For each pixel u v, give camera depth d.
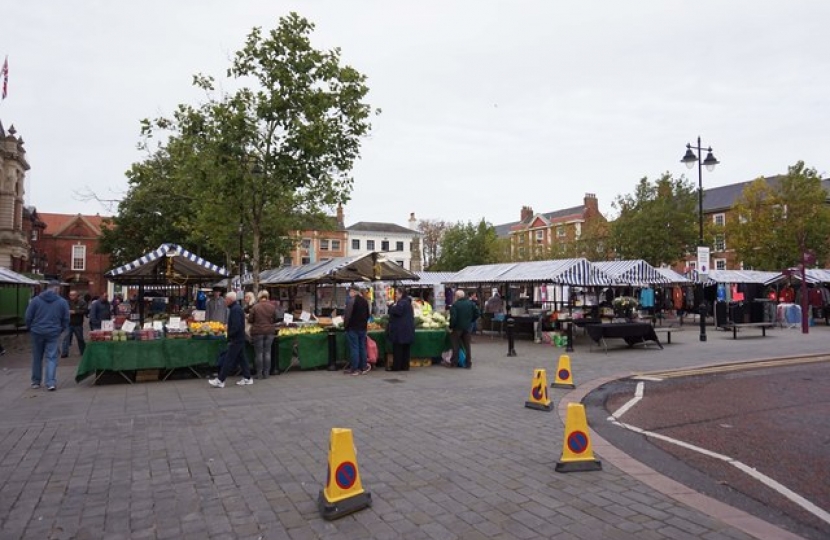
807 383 9.59
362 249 68.06
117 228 32.53
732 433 6.29
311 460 5.27
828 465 5.09
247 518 3.91
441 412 7.40
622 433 6.36
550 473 4.86
